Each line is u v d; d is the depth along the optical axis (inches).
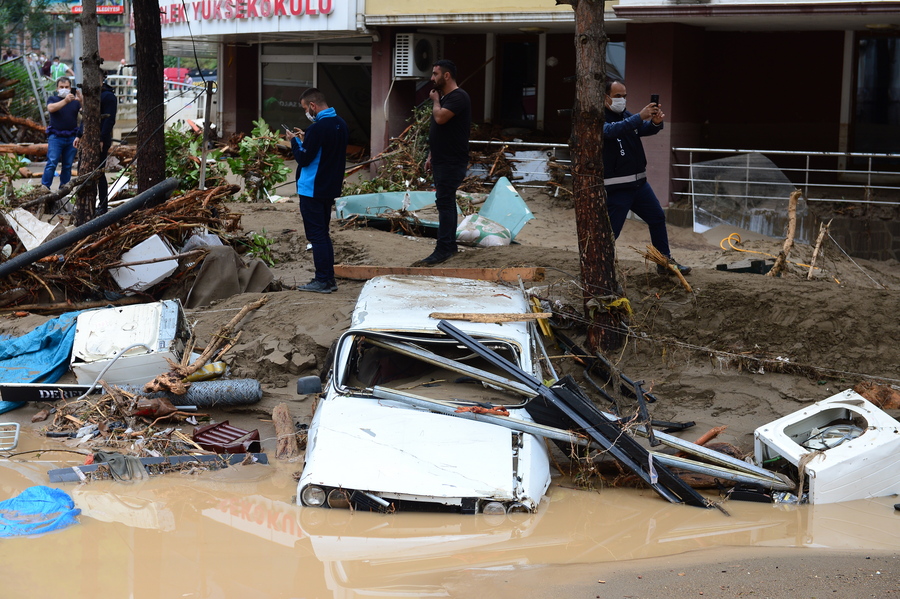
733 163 575.8
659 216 351.3
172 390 286.4
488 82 741.3
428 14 665.6
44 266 362.6
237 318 333.4
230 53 860.6
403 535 200.7
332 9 693.3
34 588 171.8
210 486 233.5
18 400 295.0
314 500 214.5
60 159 641.0
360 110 815.1
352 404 237.5
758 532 209.8
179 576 177.9
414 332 251.4
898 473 237.3
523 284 341.4
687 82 611.8
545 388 237.8
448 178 389.7
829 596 171.9
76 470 238.1
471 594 171.3
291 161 797.9
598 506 225.5
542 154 653.3
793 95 631.2
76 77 1482.5
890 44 600.1
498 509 211.8
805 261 482.6
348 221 534.3
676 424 278.8
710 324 326.3
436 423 230.2
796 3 517.3
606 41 300.8
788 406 287.9
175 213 390.0
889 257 538.9
